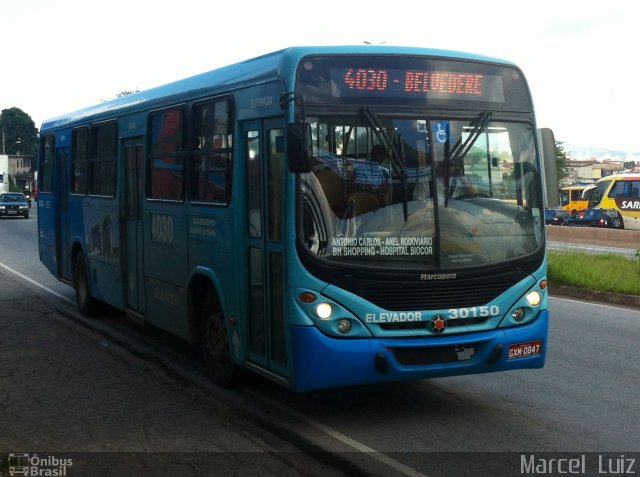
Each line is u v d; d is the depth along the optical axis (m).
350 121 6.36
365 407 7.23
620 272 16.17
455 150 6.59
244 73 7.15
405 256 6.37
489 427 6.63
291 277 6.23
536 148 6.96
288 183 6.27
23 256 22.72
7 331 10.99
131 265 10.02
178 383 8.16
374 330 6.25
